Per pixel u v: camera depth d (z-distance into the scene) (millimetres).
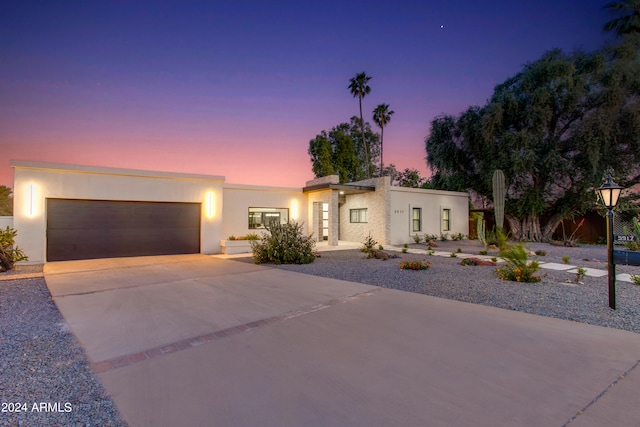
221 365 3195
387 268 9266
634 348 3562
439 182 22328
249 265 10148
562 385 2781
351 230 18484
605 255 12211
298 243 10555
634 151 15656
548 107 16359
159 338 3951
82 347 3699
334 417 2342
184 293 6316
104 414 2418
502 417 2330
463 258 10984
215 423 2279
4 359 3400
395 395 2631
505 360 3270
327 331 4133
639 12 20219
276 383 2834
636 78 15375
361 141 36094
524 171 16594
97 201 11609
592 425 2244
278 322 4504
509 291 6309
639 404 2496
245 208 15969
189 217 13312
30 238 10453
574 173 16469
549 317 4699
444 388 2736
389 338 3875
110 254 11820
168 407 2486
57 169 10797
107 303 5609
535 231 18016
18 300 5883
